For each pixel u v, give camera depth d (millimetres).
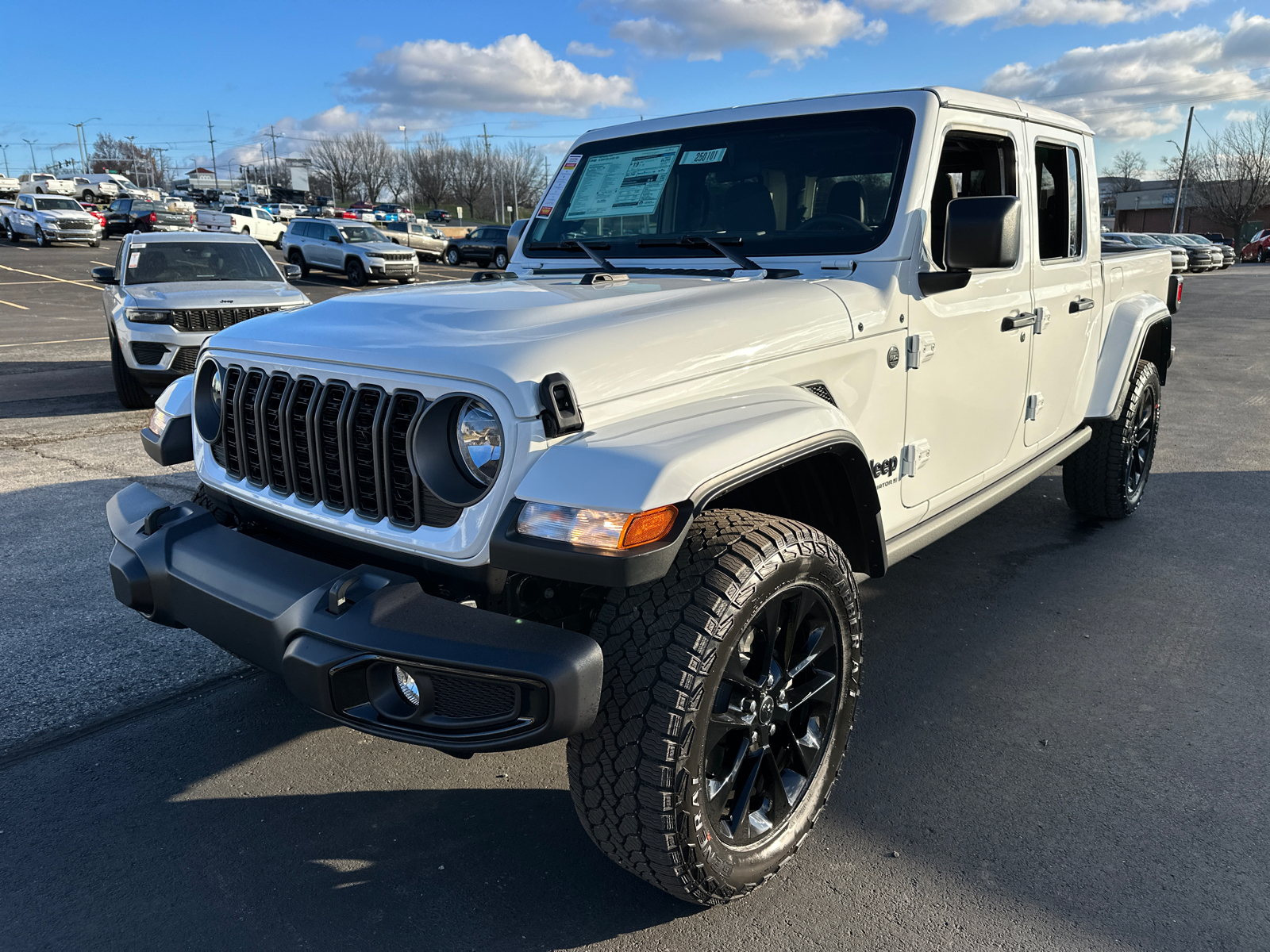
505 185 94125
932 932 2059
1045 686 3199
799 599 2154
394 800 2584
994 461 3537
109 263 28672
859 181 2900
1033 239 3539
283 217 55500
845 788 2611
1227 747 2803
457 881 2244
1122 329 4422
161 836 2414
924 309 2877
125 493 2613
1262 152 59750
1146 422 4910
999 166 3295
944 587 4098
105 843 2381
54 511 5180
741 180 3119
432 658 1740
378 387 2055
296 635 1903
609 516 1731
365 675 1868
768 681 2117
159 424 2922
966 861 2297
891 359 2771
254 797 2586
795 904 2156
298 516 2266
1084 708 3051
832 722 2346
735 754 2102
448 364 1933
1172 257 5363
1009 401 3531
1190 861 2281
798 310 2469
